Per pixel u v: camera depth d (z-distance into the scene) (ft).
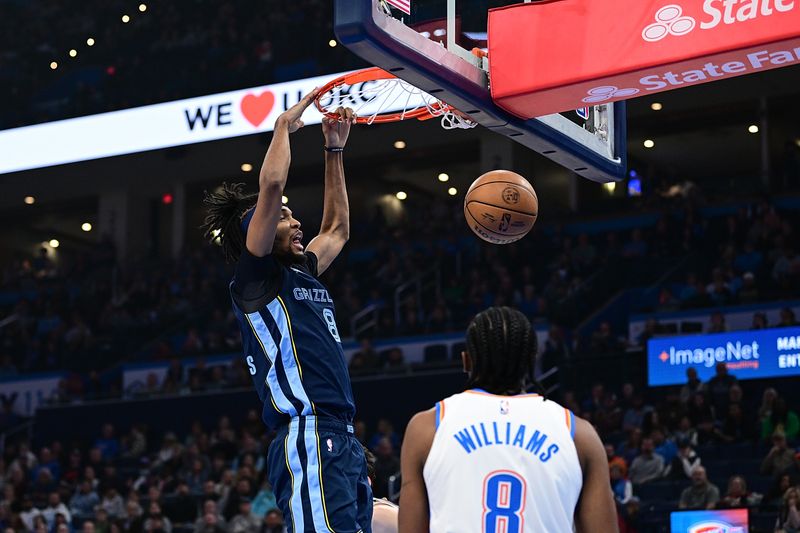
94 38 94.94
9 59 96.78
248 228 14.53
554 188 88.74
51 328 86.17
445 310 70.33
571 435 11.02
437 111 20.54
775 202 75.46
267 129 75.92
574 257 74.18
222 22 88.17
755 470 48.62
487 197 18.11
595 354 59.11
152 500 55.31
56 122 83.66
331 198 17.10
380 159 91.20
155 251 95.40
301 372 14.44
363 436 57.11
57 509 57.06
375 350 67.87
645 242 74.08
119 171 91.76
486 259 76.95
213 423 66.54
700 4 18.20
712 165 90.89
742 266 68.13
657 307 65.10
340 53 79.20
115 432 69.10
